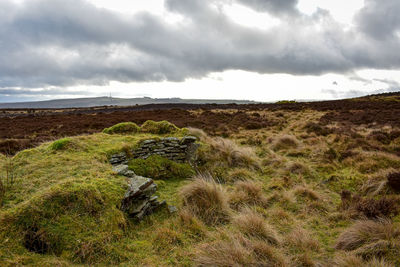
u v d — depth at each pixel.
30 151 5.46
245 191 5.27
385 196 4.91
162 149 7.07
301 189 5.55
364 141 9.58
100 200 3.38
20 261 2.37
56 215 3.00
